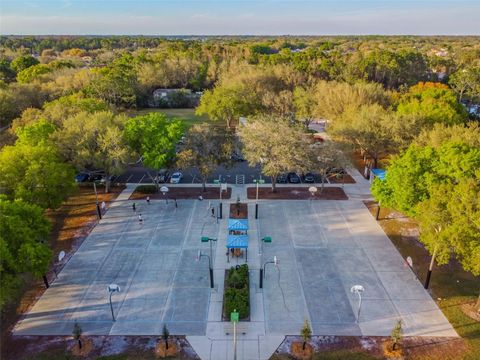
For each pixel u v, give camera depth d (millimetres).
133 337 21547
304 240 31391
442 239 22203
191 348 20781
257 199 38156
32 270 22469
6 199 26984
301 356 20125
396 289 25359
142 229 33250
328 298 24562
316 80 76938
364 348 20609
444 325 22156
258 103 66750
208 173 38188
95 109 50844
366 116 43906
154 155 37688
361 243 30906
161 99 86062
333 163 38906
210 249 29828
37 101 65938
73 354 20375
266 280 26344
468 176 24875
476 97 81312
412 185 27219
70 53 174625
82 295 25062
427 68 98438
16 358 20156
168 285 25984
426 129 41219
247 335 21594
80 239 31766
